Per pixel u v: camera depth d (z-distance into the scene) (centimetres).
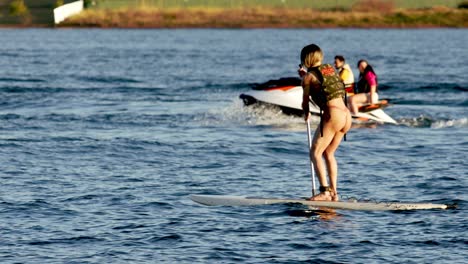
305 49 3638
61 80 10125
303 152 5231
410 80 10275
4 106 7644
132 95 8644
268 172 4550
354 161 4906
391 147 5441
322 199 3706
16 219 3459
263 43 17775
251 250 3045
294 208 3616
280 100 6738
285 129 6309
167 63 12925
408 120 6712
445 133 6119
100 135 5853
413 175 4428
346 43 17838
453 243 3122
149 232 3269
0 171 4494
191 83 9938
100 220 3450
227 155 5081
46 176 4372
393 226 3353
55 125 6372
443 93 8938
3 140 5556
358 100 6600
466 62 13175
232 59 13775
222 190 4059
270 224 3381
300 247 3080
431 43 17975
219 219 3459
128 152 5159
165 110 7388
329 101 3600
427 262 2909
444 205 3644
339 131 3638
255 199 3719
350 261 2919
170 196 3897
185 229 3309
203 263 2900
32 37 19550
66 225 3372
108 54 14750
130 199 3825
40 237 3203
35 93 8700
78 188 4062
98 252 3022
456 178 4322
